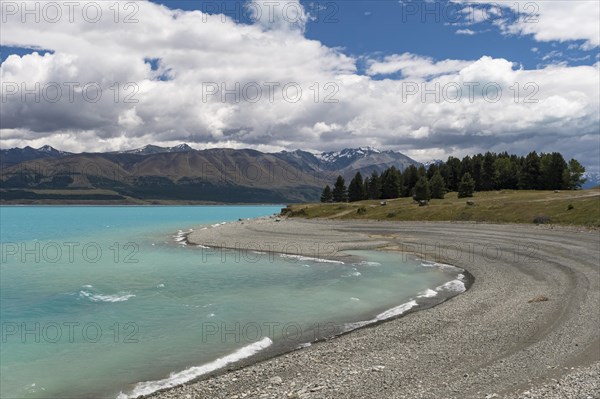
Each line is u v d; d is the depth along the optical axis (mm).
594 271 40250
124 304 35312
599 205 75562
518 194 127938
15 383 20406
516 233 69500
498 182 158875
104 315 32156
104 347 25109
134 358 23297
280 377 18844
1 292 41000
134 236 99438
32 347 25312
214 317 30859
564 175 146625
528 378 17234
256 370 20047
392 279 43594
